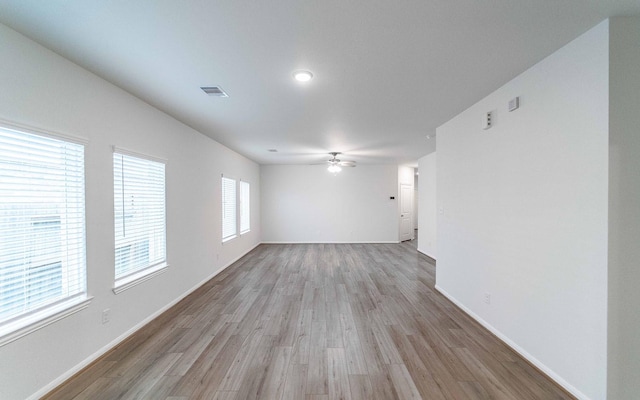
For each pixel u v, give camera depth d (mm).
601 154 1759
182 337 2844
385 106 3260
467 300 3410
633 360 1734
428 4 1561
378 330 2996
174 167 3754
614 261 1727
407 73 2420
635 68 1729
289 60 2191
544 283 2215
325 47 2008
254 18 1679
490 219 2922
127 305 2846
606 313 1730
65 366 2148
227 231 5980
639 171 1730
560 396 1965
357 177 8852
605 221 1735
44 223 2045
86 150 2367
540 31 1834
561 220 2051
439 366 2338
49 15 1652
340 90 2779
